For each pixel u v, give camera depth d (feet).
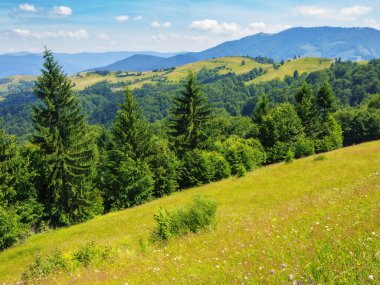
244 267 21.09
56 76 114.62
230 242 31.45
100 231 84.69
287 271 18.15
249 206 70.08
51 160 114.93
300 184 81.97
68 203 119.65
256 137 203.41
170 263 29.30
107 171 132.46
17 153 108.06
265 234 29.96
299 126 202.08
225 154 155.94
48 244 83.46
